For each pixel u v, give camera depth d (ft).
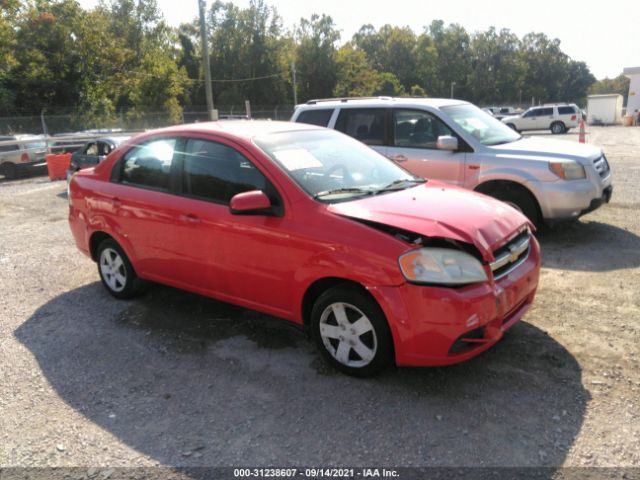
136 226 15.81
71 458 9.78
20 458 9.82
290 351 13.44
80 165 40.75
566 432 9.93
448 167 23.26
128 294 17.19
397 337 10.89
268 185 12.96
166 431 10.45
